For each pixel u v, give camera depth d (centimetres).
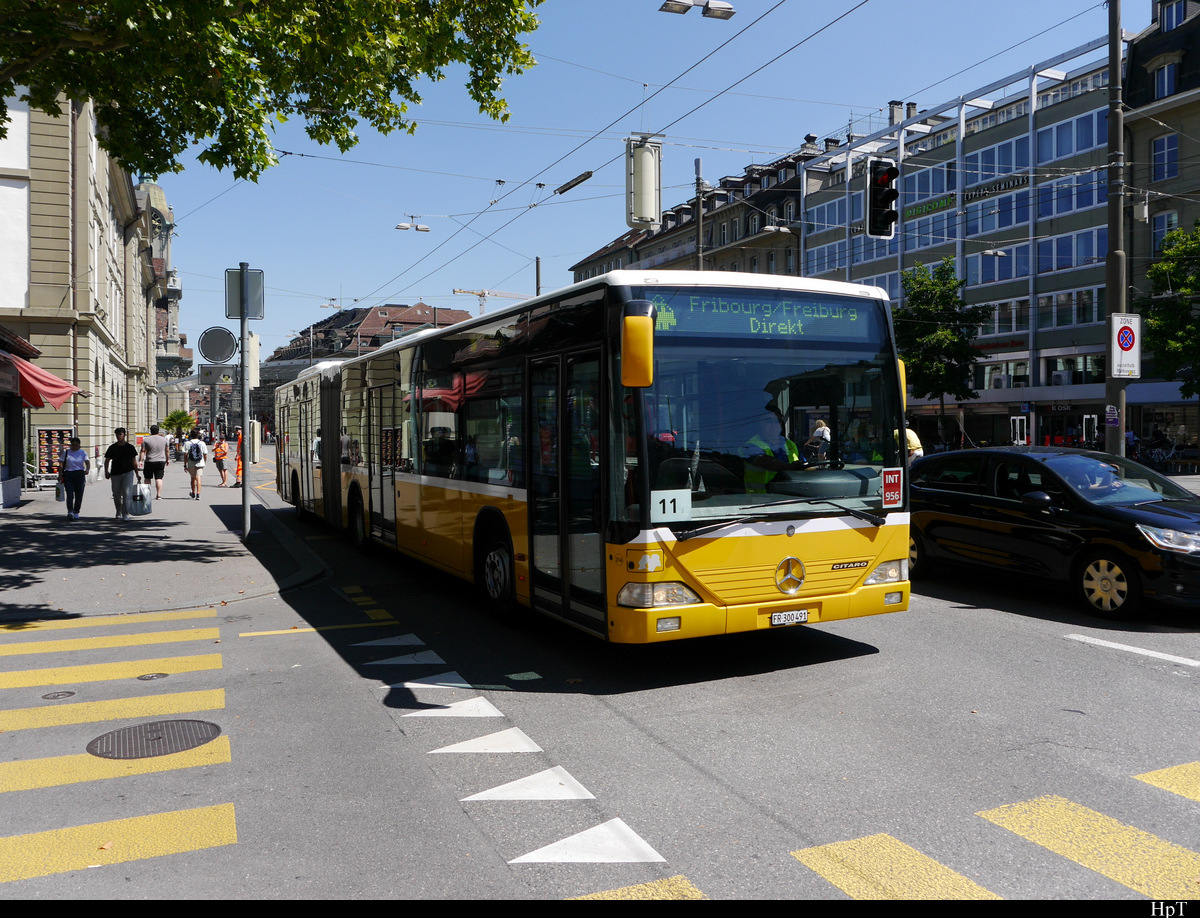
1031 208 4288
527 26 1280
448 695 609
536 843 387
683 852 377
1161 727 527
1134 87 3862
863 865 364
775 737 519
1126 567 796
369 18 1090
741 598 617
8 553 1266
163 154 1232
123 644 767
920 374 3941
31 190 2816
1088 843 382
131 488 1802
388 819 412
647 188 1396
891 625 801
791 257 5956
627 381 564
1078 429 4106
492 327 825
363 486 1280
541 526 725
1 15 959
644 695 606
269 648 750
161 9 898
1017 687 609
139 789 451
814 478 650
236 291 1341
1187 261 3089
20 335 2831
